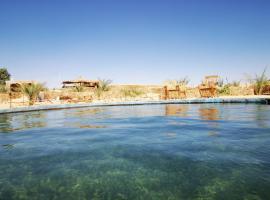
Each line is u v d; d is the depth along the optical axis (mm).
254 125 6543
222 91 23719
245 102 16469
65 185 2764
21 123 8094
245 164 3316
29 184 2801
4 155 3979
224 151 3961
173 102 18641
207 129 6059
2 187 2729
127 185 2736
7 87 21531
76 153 4039
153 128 6477
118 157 3773
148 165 3375
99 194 2533
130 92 25969
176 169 3197
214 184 2719
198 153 3883
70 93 23234
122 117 9531
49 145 4637
